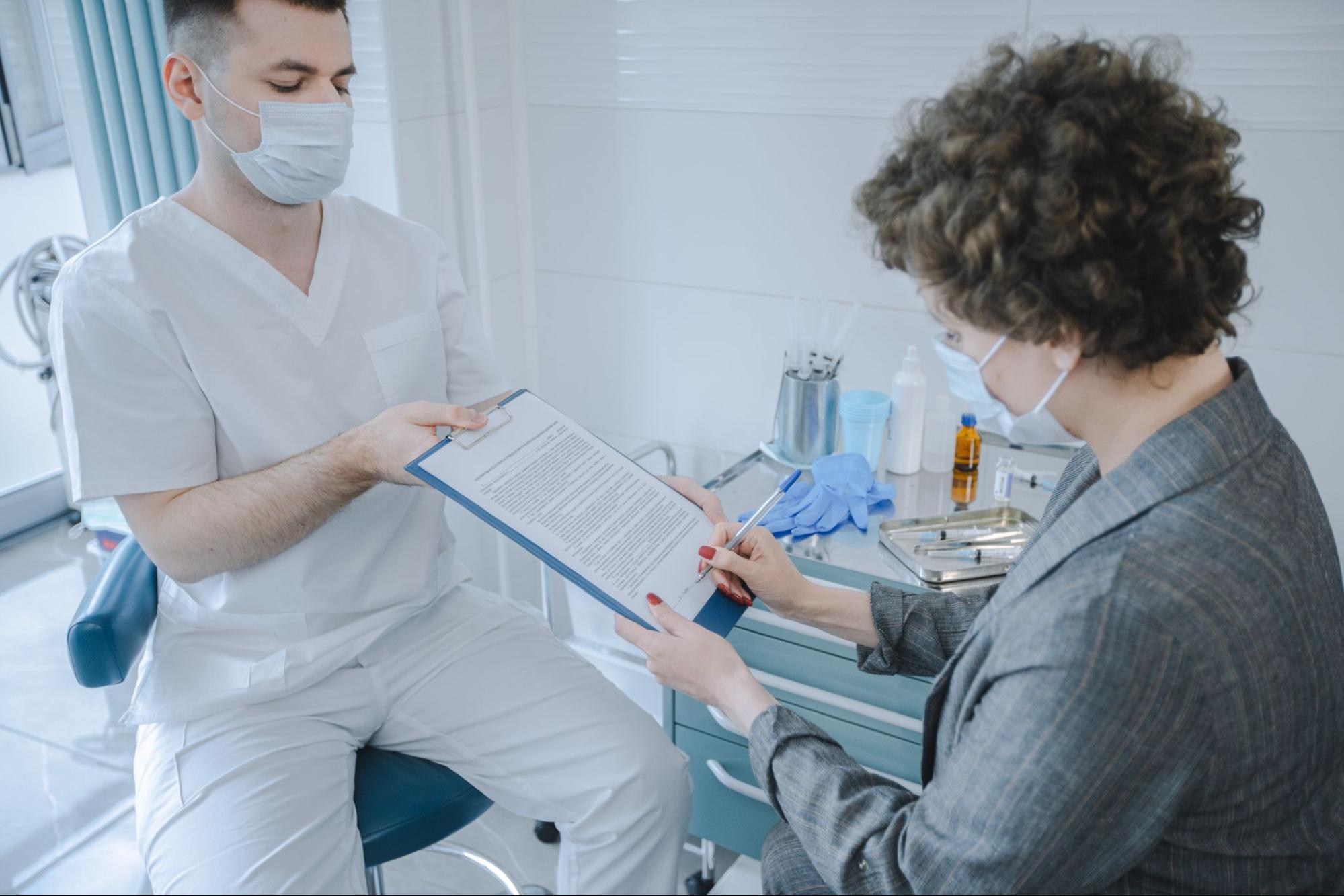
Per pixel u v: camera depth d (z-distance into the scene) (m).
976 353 0.85
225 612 1.29
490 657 1.38
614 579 1.09
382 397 1.35
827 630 1.20
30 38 2.14
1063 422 0.86
